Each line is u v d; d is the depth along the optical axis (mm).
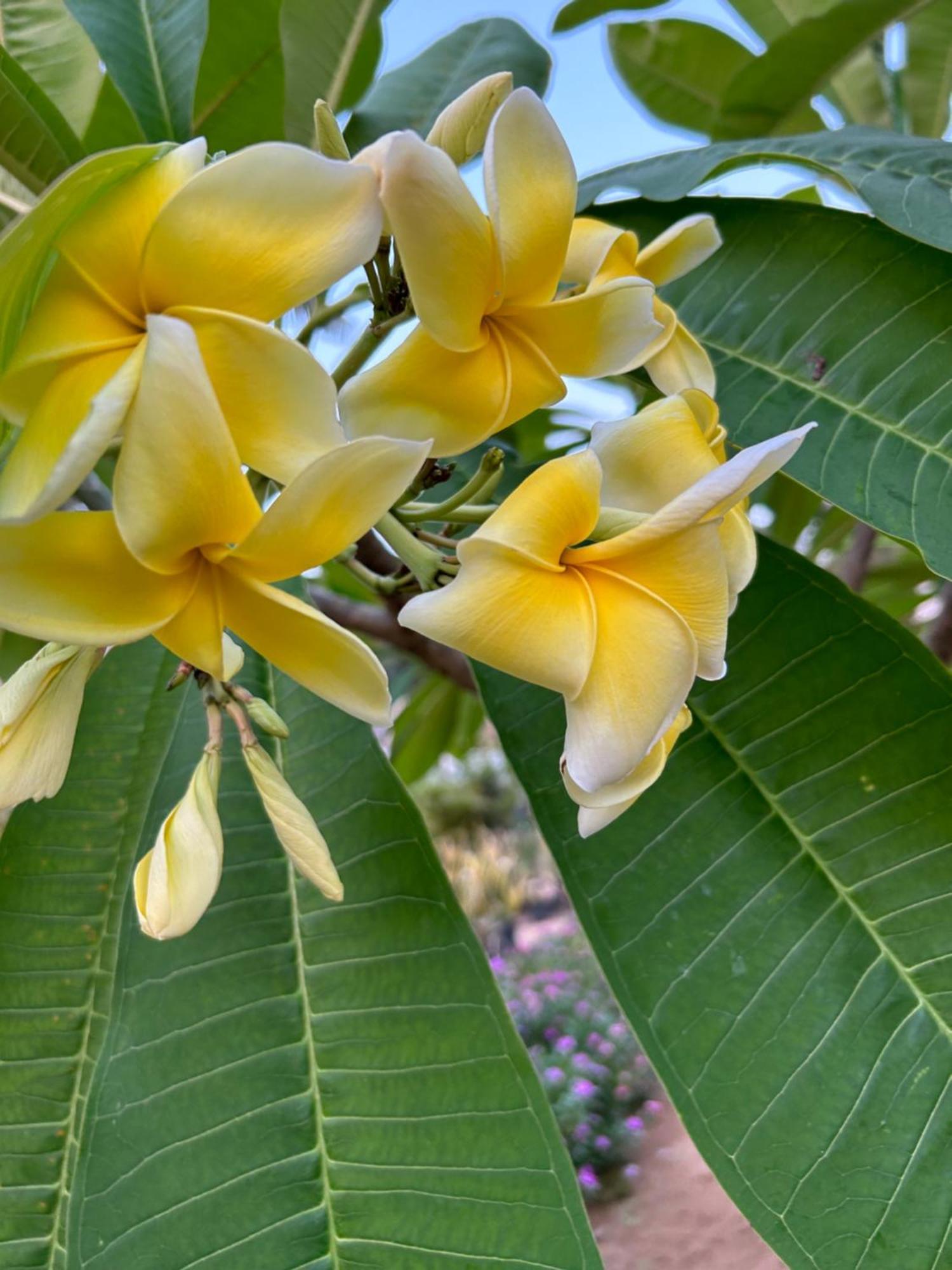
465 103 217
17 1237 267
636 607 192
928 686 278
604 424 218
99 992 288
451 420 190
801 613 290
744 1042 257
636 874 276
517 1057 261
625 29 487
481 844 2963
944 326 285
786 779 279
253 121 383
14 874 296
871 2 367
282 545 166
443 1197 248
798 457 281
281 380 160
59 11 382
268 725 220
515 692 297
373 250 163
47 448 157
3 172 305
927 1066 249
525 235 187
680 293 320
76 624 159
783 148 312
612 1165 1630
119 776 308
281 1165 253
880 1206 239
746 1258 1337
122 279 161
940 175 284
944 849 265
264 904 281
